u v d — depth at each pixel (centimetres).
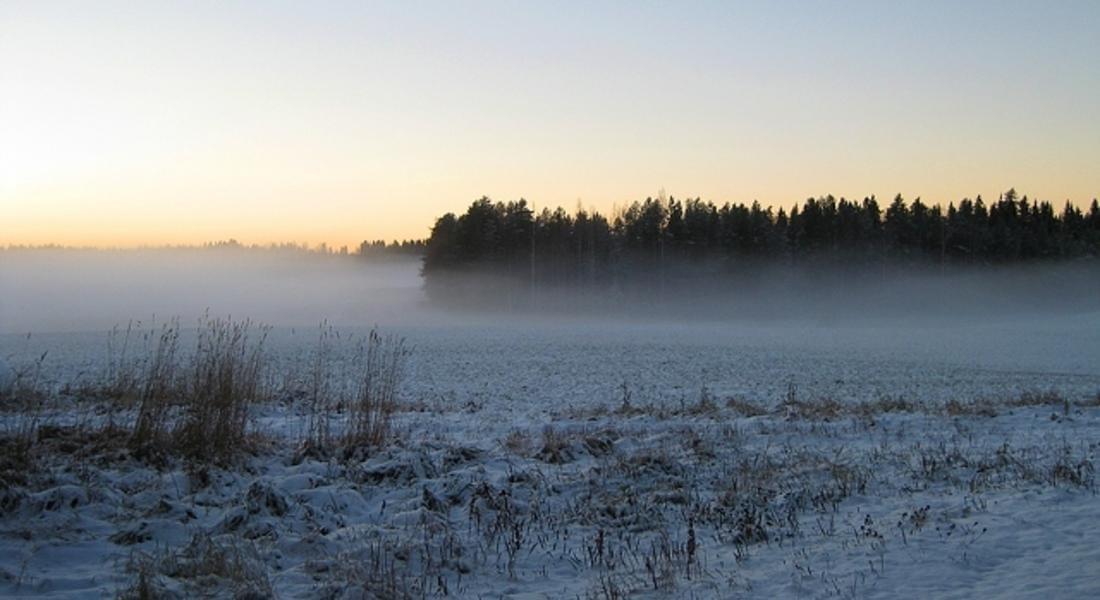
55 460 1038
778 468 1220
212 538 812
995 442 1396
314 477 1065
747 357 3912
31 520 839
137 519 882
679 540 884
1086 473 1084
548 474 1173
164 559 744
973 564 734
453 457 1225
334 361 3262
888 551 785
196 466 1080
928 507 934
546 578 766
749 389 2628
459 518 960
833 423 1622
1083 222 10662
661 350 4253
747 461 1248
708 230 9181
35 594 668
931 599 648
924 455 1260
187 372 1294
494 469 1196
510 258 9131
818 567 751
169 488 1002
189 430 1165
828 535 869
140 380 1605
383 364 1962
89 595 664
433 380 2797
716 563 792
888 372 3288
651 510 995
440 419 1720
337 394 2031
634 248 9244
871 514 953
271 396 1894
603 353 4016
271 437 1327
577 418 1762
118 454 1092
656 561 791
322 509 953
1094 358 4069
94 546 797
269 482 961
